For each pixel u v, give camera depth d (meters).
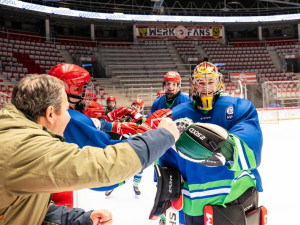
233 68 24.67
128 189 4.82
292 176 5.20
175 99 4.09
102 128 2.28
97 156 0.96
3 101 11.42
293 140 9.16
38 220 1.17
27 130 0.99
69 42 23.31
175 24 25.95
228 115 1.73
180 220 1.87
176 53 25.05
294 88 19.00
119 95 19.19
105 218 1.42
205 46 26.00
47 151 0.93
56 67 1.74
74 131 1.56
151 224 3.34
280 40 27.98
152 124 1.48
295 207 3.70
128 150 0.99
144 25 25.34
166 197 1.67
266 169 5.79
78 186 0.93
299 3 27.16
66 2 24.02
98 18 22.84
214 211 1.57
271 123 14.54
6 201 0.97
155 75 22.03
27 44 20.98
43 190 0.93
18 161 0.92
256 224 1.70
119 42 24.77
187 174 1.65
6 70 17.73
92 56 22.81
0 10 19.69
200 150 1.29
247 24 26.98
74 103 1.75
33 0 21.97
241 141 1.43
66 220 1.43
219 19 25.72
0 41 19.69
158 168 1.67
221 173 1.61
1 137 0.96
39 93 1.07
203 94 1.71
